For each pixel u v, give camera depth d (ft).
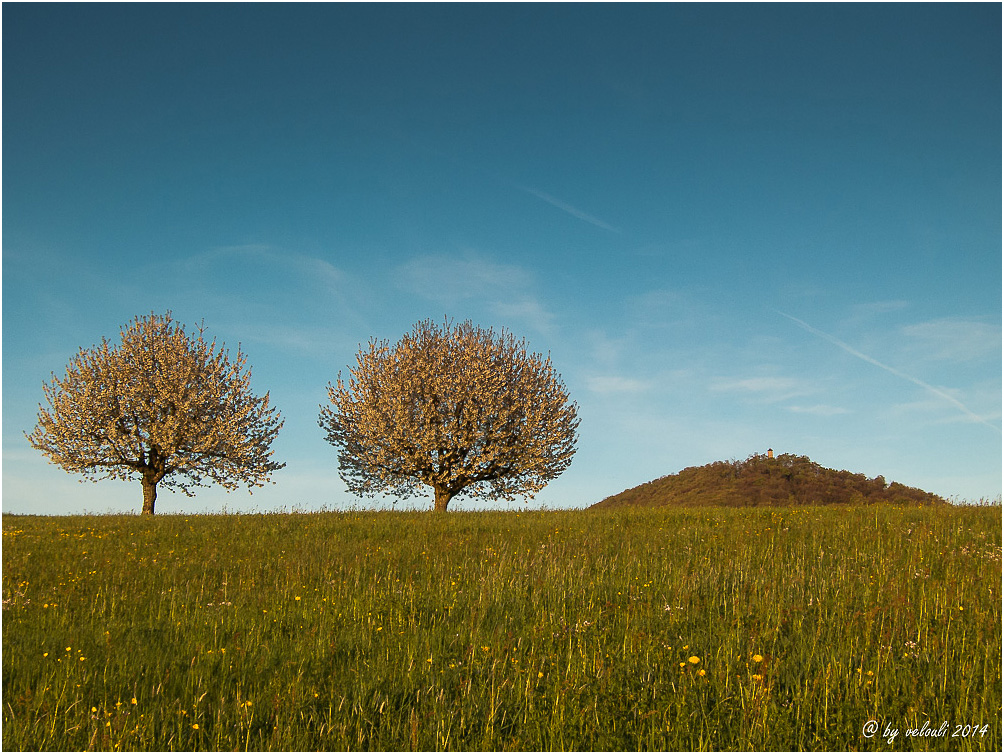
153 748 18.49
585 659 23.88
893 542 44.75
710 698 21.08
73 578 39.99
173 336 104.88
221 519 65.87
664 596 32.73
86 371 99.14
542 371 102.78
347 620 30.30
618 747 18.48
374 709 21.01
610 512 67.56
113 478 98.99
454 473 94.89
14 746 18.45
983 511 55.72
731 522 55.98
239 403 105.29
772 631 26.76
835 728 19.25
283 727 19.61
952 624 27.02
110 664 24.66
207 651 25.88
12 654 25.58
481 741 18.92
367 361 100.89
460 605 32.17
